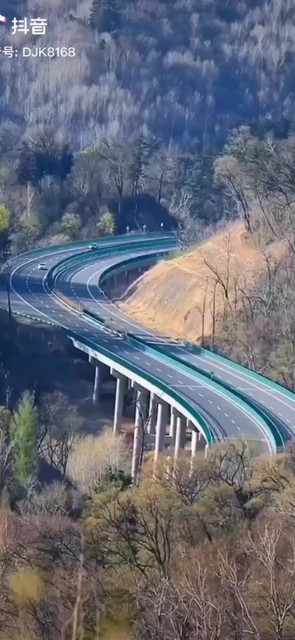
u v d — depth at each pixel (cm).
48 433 10750
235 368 12312
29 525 6012
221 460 7181
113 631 4600
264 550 5062
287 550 5100
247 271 14775
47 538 5691
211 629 4316
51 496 7612
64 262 18612
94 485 8088
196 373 11894
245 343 12938
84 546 5497
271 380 11512
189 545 5609
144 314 16012
